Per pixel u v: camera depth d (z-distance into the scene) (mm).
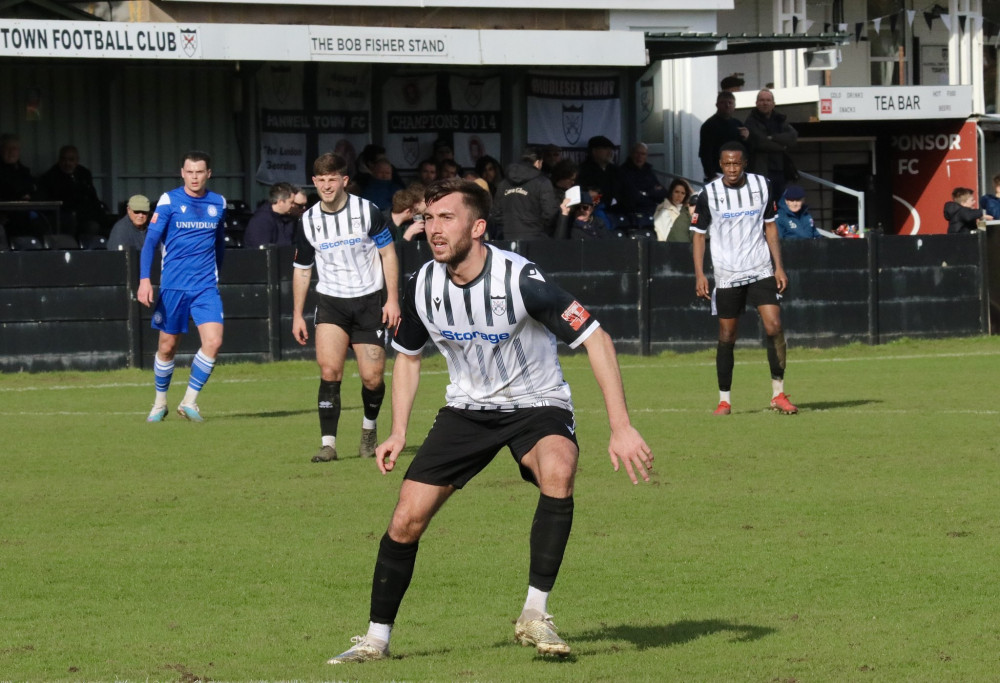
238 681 9867
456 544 14859
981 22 62719
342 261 20406
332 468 19984
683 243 37844
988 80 63500
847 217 57000
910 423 24141
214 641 11172
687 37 43625
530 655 10594
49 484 18641
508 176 37719
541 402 10570
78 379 32938
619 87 48219
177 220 24547
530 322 10406
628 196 43781
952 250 40250
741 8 57906
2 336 33594
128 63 41562
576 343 10344
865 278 39406
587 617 11898
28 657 10680
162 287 24922
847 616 11812
